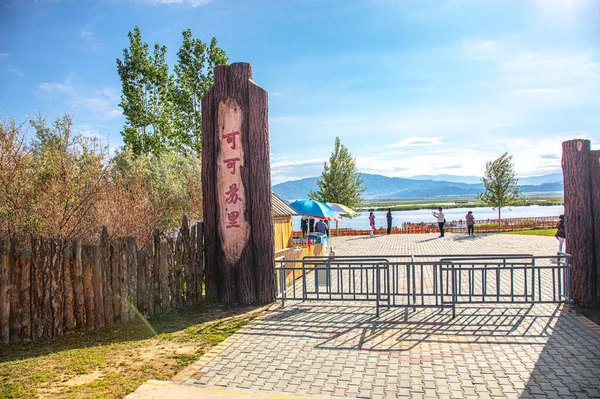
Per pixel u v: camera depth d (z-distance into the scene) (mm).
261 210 9539
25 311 7055
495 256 9281
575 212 8859
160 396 4867
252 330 7535
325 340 6883
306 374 5555
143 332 7508
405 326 7570
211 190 9969
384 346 6543
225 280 9594
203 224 10062
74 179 10828
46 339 7137
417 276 12789
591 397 4758
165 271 8961
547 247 19719
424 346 6512
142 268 8547
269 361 6039
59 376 5590
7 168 9469
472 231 28188
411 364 5812
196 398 4805
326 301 9664
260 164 9555
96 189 10617
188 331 7566
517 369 5559
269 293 9578
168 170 17922
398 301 9617
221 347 6656
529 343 6539
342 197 33000
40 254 7227
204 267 10008
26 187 9828
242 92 9641
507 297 9664
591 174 8844
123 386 5250
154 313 8727
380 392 4988
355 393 4980
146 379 5469
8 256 6898
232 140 9609
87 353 6453
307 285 12312
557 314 8102
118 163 17078
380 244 23750
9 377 5574
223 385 5277
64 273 7426
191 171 18672
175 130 26141
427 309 8688
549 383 5121
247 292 9492
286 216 15727
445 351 6277
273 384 5270
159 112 25438
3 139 9445
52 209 9805
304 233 24453
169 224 16406
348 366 5793
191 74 26266
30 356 6363
